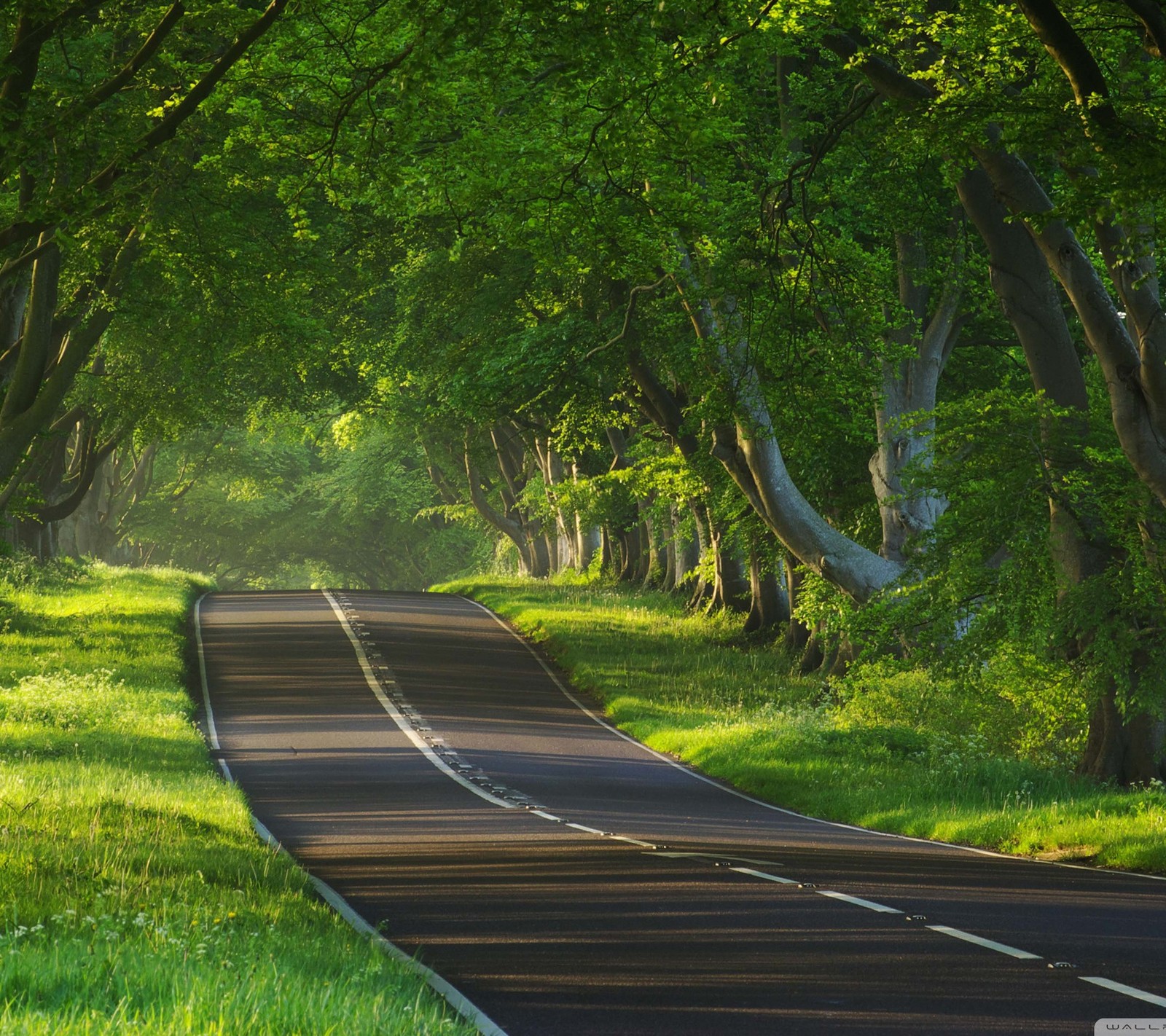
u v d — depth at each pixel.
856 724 116.44
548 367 141.25
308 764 98.38
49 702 112.44
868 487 141.88
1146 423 75.50
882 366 121.06
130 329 124.50
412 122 67.62
